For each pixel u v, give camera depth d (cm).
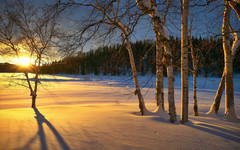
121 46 657
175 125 556
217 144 379
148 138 414
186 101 595
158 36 604
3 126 495
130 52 706
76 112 783
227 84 723
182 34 591
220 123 611
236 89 2795
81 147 349
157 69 847
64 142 375
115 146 358
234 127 540
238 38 792
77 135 426
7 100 1599
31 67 1165
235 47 782
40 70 1202
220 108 1103
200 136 436
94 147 350
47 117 653
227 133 466
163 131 477
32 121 573
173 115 607
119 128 496
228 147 362
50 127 496
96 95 1981
